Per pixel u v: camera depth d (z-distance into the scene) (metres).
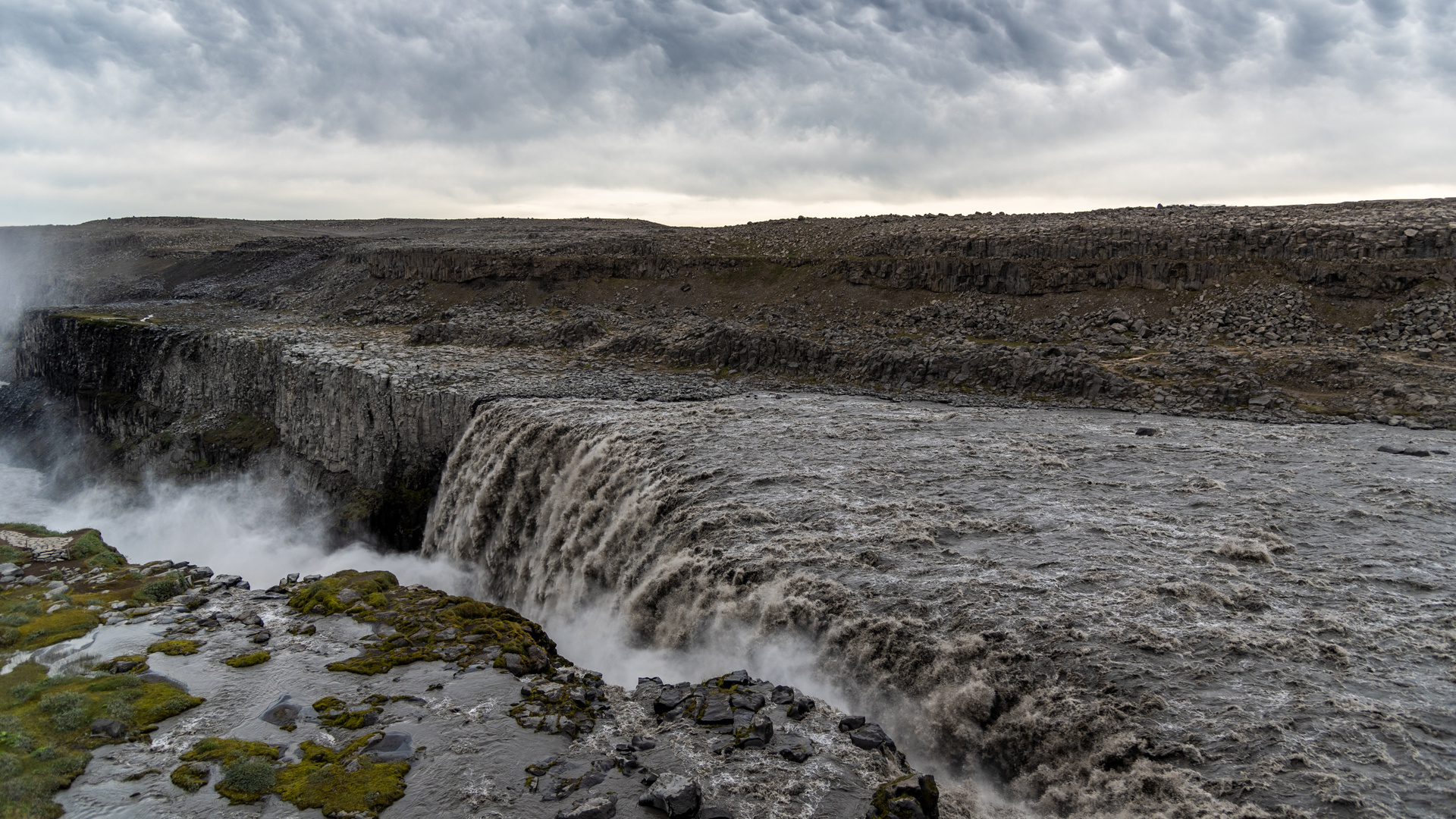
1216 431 52.78
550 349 95.31
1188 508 38.41
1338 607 28.73
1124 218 103.38
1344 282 71.38
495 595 58.34
